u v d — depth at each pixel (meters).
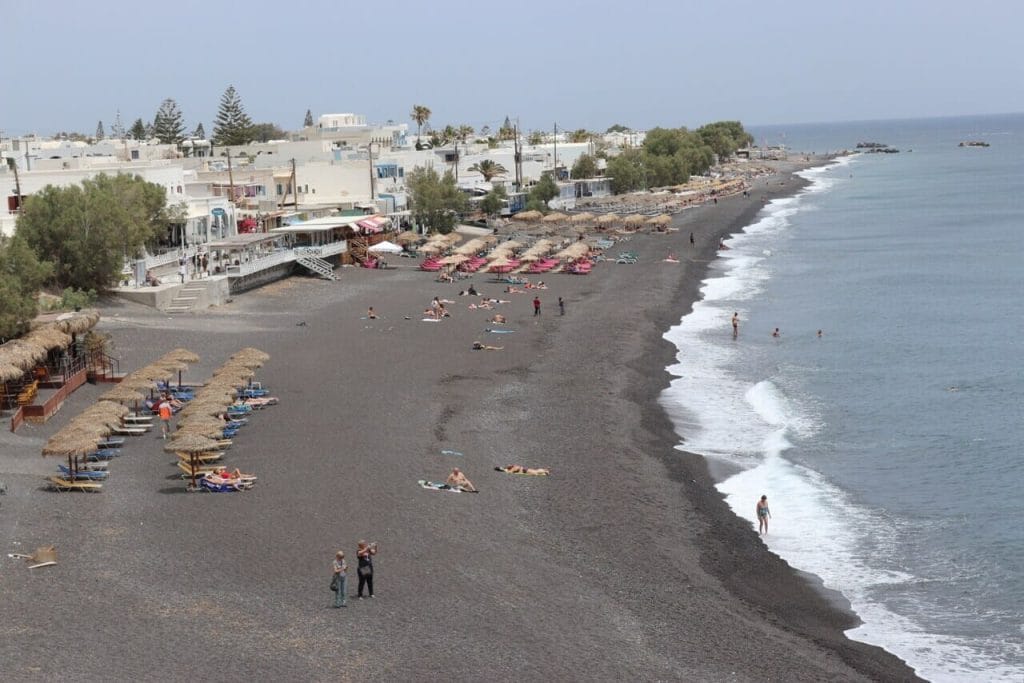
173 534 39.34
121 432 53.12
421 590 35.19
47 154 166.12
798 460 52.31
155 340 75.75
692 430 57.53
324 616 32.84
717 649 32.38
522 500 45.12
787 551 41.09
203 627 31.70
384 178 156.75
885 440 55.56
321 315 88.88
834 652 32.62
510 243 132.50
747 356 76.31
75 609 32.53
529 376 68.56
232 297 95.44
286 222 127.12
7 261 67.69
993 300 98.56
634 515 44.12
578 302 98.25
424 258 125.81
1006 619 35.19
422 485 46.03
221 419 50.88
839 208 199.62
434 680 29.16
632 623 33.88
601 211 187.38
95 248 86.31
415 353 74.50
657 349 78.19
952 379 68.62
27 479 45.19
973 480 48.97
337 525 40.88
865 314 92.94
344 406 59.66
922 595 37.19
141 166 116.62
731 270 122.19
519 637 32.19
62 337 60.22
